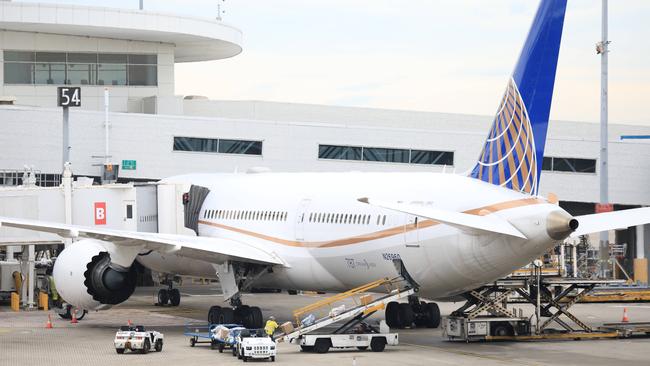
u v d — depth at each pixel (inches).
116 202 3184.1
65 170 3211.1
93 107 4874.5
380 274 2263.8
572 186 4347.9
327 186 2527.1
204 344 2223.2
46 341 2272.4
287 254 2544.3
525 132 2050.9
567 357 1967.3
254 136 4274.1
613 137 5364.2
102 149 4175.7
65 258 2501.2
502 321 2256.4
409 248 2144.4
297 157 4311.0
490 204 1994.3
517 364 1867.6
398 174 2359.7
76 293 2481.5
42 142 4151.1
